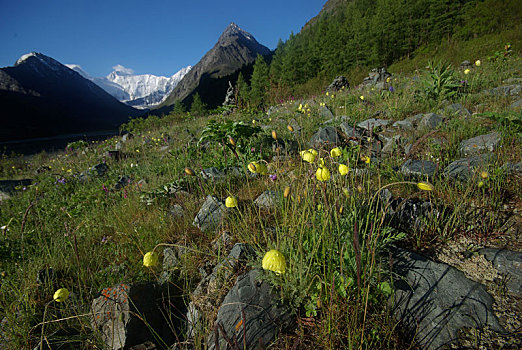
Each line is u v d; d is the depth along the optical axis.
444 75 6.09
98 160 9.05
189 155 5.90
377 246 1.92
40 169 10.60
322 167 1.79
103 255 2.98
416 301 1.71
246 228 2.52
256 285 1.91
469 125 4.36
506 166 2.80
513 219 2.28
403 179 3.15
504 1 24.20
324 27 48.03
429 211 2.46
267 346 1.58
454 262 2.02
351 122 5.62
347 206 2.27
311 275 1.78
